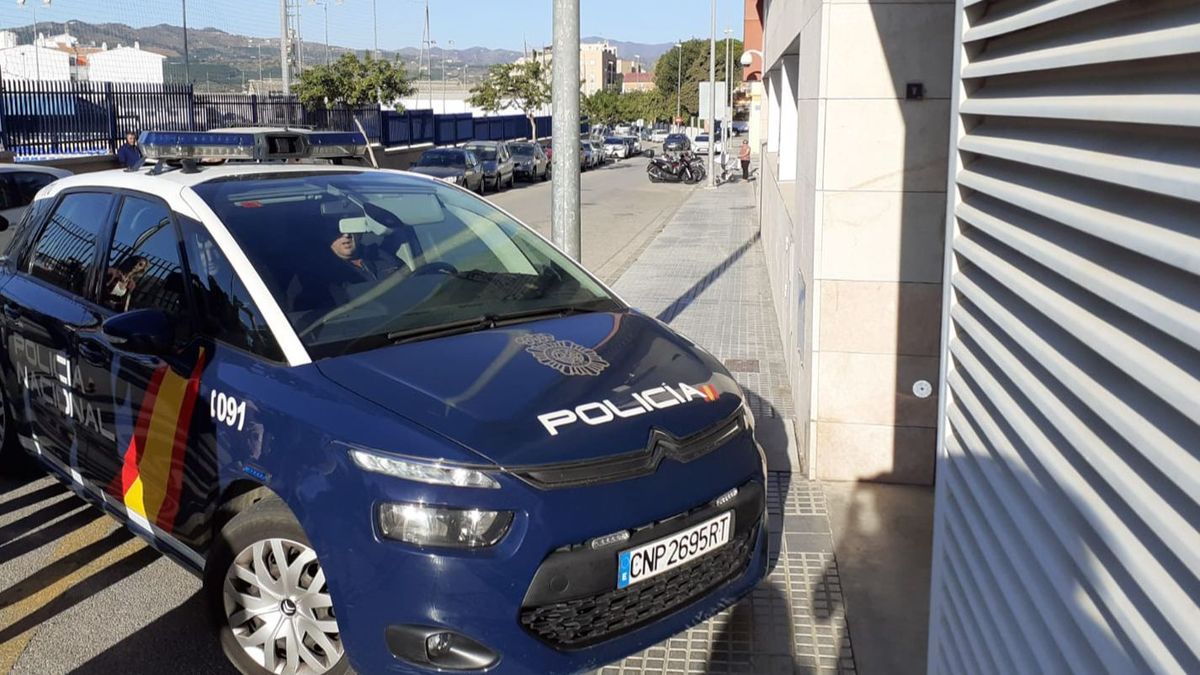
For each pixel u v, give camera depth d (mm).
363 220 3891
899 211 4586
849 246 4645
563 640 2793
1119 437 1604
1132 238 1566
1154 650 1476
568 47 4848
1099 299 1707
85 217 4262
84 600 3855
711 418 3234
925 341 4691
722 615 3672
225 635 3188
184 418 3336
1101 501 1665
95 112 20828
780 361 7680
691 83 100812
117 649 3504
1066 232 1861
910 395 4758
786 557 4105
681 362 3516
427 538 2691
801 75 5973
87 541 4371
